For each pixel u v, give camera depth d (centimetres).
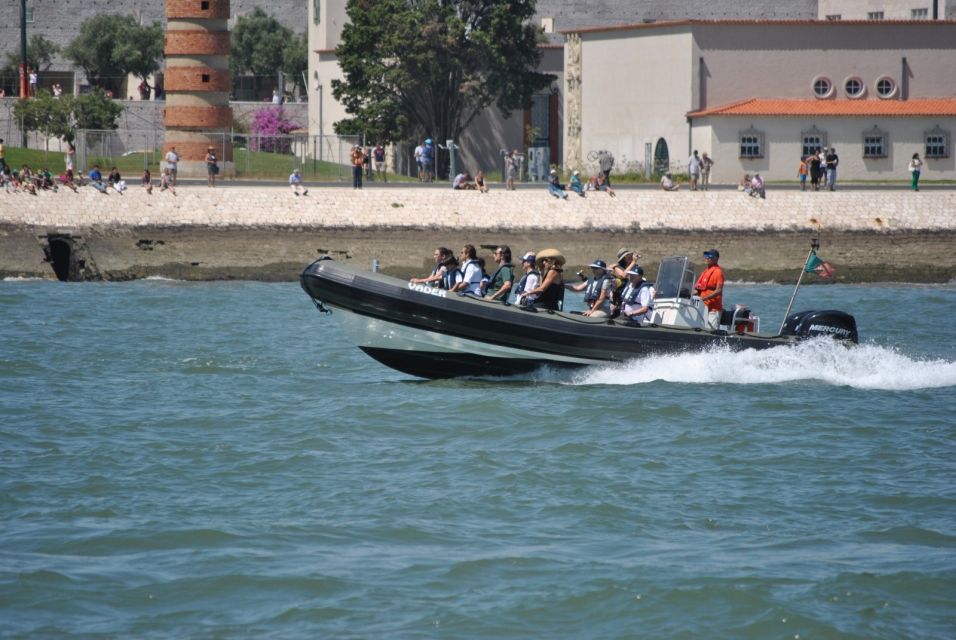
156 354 9094
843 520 4891
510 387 7469
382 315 7394
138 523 4778
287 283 15888
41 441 6075
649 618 3988
